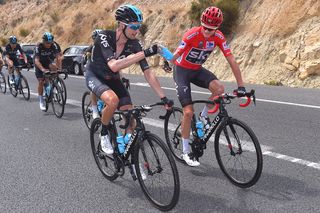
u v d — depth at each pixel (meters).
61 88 7.72
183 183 4.24
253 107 8.08
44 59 8.13
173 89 11.19
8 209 3.77
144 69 4.00
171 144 5.16
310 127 6.31
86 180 4.45
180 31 18.66
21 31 36.88
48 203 3.87
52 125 7.18
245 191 3.97
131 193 4.06
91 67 4.29
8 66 10.42
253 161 3.95
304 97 9.13
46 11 36.78
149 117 7.46
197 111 7.84
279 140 5.66
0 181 4.48
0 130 6.91
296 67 12.53
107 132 4.12
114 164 4.18
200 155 4.44
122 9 3.77
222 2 15.79
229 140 4.09
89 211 3.68
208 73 4.68
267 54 13.74
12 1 46.19
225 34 15.88
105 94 3.94
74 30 29.06
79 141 6.06
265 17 14.80
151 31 20.09
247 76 13.82
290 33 13.55
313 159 4.80
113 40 3.90
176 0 20.97
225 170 4.25
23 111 8.61
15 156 5.39
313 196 3.79
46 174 4.66
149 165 3.69
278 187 4.02
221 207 3.65
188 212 3.58
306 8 13.63
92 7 30.08
